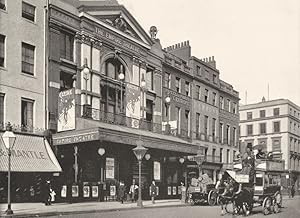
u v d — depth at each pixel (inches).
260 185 719.1
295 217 674.8
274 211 755.4
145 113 1264.8
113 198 1035.3
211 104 1760.6
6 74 866.1
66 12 1021.2
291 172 1790.1
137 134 1000.9
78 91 1038.4
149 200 1129.4
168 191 1246.9
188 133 1572.3
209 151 1691.7
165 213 706.2
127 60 1239.5
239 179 673.6
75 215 639.8
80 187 927.7
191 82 1627.7
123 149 1125.1
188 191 970.1
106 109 1161.4
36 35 944.3
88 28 1080.2
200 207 881.5
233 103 1996.8
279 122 1957.4
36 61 940.0
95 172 1031.6
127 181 1147.3
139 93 1224.2
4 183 827.4
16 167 791.7
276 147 1936.5
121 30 1214.9
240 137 2123.5
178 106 1518.2
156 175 1296.8
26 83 908.6
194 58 1648.6
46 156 882.8
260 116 2042.3
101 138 885.2
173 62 1508.4
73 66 1038.4
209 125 1724.9
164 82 1446.9
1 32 862.5
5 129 840.3
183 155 1304.1
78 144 967.0
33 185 878.4
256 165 770.2
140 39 1309.1
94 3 1225.4
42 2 967.0
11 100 871.7
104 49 1146.0
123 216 631.8
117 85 1205.1
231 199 651.5
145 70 1322.6
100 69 1124.5
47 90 956.6
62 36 1027.3
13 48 886.4
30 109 919.7
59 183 906.7
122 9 1205.7
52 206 785.6
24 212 638.5
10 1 887.7
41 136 911.7
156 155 1293.1
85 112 994.1
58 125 962.7
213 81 1802.4
